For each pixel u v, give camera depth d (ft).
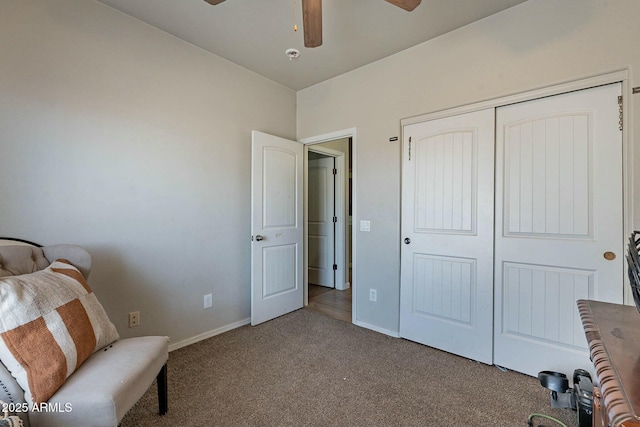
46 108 5.97
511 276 6.99
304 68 9.73
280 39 8.10
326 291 13.91
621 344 2.74
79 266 5.53
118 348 4.76
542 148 6.57
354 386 6.29
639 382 2.15
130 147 7.15
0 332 3.60
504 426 5.13
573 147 6.22
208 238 8.77
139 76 7.29
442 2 6.64
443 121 7.95
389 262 8.98
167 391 5.83
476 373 6.86
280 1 6.59
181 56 8.10
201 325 8.60
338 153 14.06
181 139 8.11
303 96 11.36
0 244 5.20
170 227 7.90
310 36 5.57
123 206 7.04
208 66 8.71
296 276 11.16
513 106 6.93
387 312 9.04
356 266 9.78
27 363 3.62
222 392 6.06
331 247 14.56
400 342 8.48
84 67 6.45
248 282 9.91
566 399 5.28
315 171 15.12
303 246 11.51
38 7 5.87
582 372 5.54
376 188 9.27
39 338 3.82
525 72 6.70
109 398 3.67
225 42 8.23
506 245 7.05
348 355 7.68
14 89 5.61
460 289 7.69
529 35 6.64
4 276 4.55
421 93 8.31
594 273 6.02
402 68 8.68
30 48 5.79
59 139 6.13
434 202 8.12
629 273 3.06
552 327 6.48
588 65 5.99
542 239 6.59
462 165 7.65
